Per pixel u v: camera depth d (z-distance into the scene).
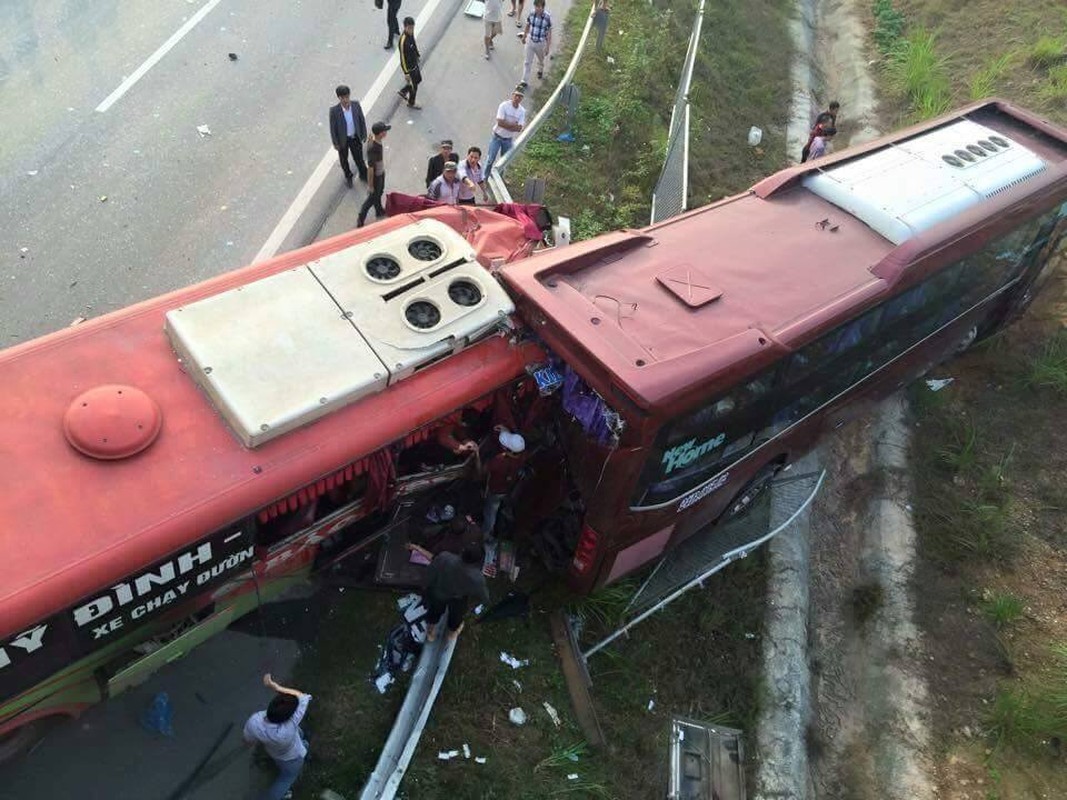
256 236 9.70
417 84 11.89
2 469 4.66
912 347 8.49
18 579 4.32
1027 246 9.23
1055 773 7.12
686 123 11.02
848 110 15.74
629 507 6.16
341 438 5.32
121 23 12.56
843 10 18.62
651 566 7.73
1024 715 7.27
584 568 6.63
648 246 6.89
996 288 9.38
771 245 7.21
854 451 9.92
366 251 6.13
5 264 8.73
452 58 13.52
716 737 6.80
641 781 6.46
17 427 4.85
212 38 12.70
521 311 6.19
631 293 6.32
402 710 6.06
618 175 12.05
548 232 9.90
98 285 8.73
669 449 5.96
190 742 5.85
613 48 14.48
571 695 6.71
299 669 6.35
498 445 6.50
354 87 12.38
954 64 16.30
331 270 5.95
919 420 10.01
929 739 7.34
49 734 5.67
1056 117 14.40
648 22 15.18
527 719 6.47
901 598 8.30
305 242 9.78
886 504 9.11
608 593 7.18
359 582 6.81
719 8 16.50
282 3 13.86
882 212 7.55
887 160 8.34
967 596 8.30
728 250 7.04
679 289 6.38
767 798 6.78
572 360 5.84
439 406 5.70
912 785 7.09
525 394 6.43
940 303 8.27
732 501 7.90
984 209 7.95
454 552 6.55
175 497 4.80
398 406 5.58
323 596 6.76
